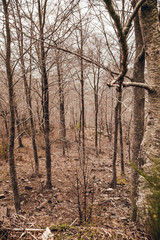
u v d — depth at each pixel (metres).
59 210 3.70
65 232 1.93
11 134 3.47
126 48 1.23
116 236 1.83
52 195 4.53
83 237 1.81
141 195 2.02
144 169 2.02
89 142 11.11
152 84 1.80
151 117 1.91
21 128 9.63
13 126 3.46
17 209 3.62
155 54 1.75
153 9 1.71
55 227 2.03
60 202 4.10
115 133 5.27
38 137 10.15
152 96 1.83
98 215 3.34
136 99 2.92
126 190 5.07
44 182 5.45
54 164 6.94
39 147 9.56
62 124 7.57
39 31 4.26
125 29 1.25
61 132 7.64
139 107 2.91
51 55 4.25
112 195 4.61
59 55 4.03
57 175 5.91
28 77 5.41
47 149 5.02
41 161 7.68
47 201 4.17
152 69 1.79
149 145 1.96
